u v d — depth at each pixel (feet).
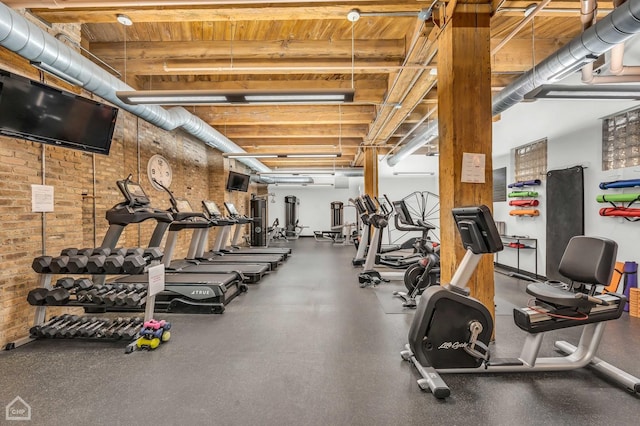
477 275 9.90
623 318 12.43
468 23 9.86
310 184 48.67
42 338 10.68
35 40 9.62
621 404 6.95
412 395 7.32
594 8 9.68
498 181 23.70
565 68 11.51
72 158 12.39
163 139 21.94
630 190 13.74
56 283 10.93
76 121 11.37
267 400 7.15
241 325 11.93
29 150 10.69
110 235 12.62
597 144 15.40
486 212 7.13
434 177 42.96
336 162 43.04
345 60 15.06
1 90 9.10
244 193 40.63
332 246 39.70
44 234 11.24
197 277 15.38
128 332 10.27
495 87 17.29
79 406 6.93
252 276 18.56
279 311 13.58
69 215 12.28
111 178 16.21
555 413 6.65
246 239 41.04
